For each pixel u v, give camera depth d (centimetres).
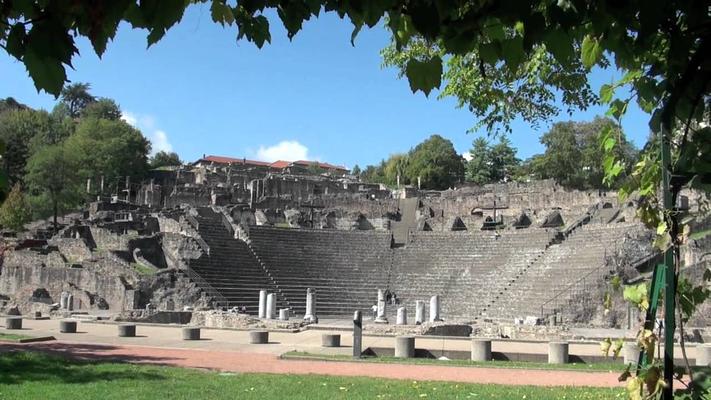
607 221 5847
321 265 6016
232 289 5181
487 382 1817
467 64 1312
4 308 4934
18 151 9769
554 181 7656
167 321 4062
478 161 12194
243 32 497
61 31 321
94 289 5250
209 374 1892
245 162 15512
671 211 438
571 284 4547
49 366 1938
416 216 7819
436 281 5741
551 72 1069
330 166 16362
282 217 7812
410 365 2264
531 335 3334
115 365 2053
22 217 7450
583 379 1914
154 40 367
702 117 455
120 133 11156
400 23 447
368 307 5431
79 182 9256
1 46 332
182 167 12825
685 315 481
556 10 385
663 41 476
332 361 2359
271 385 1650
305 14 435
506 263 5566
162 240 5838
